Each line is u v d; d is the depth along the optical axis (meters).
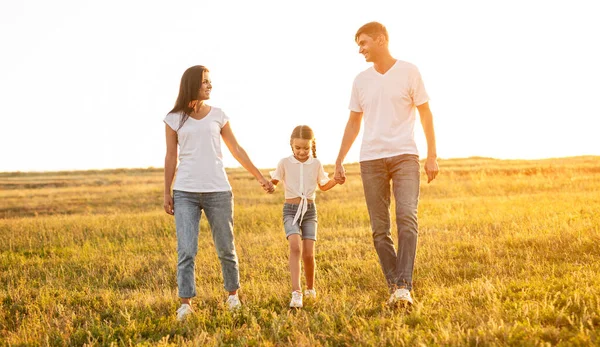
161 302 5.44
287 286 5.93
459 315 4.18
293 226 5.52
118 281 7.13
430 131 5.05
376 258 7.21
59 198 23.50
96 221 13.38
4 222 13.91
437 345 3.48
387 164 5.05
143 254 8.86
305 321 4.41
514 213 10.68
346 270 6.60
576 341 3.37
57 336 4.46
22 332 4.64
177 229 4.95
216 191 5.02
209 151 5.02
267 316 4.70
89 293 6.14
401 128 5.04
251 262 7.58
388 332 3.83
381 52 5.09
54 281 7.03
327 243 8.78
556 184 19.88
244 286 6.00
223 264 5.18
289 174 5.60
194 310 5.06
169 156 5.10
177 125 5.02
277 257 7.81
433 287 5.29
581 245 6.74
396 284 4.81
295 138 5.51
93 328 4.62
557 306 4.27
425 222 10.52
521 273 5.63
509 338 3.49
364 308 4.73
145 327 4.60
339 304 4.86
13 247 10.52
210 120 5.07
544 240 7.25
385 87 5.03
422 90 5.04
